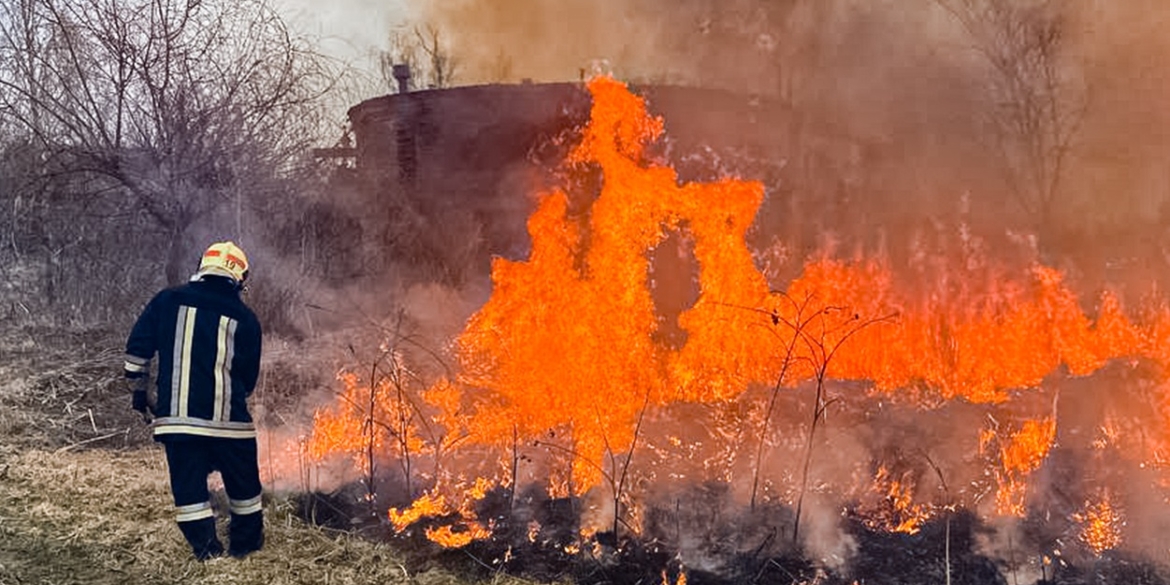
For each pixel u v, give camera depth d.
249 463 3.96
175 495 3.82
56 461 5.12
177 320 3.88
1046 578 3.74
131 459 5.30
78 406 6.18
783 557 3.96
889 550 4.01
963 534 4.12
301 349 7.49
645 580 3.78
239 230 7.66
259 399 6.34
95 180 7.78
